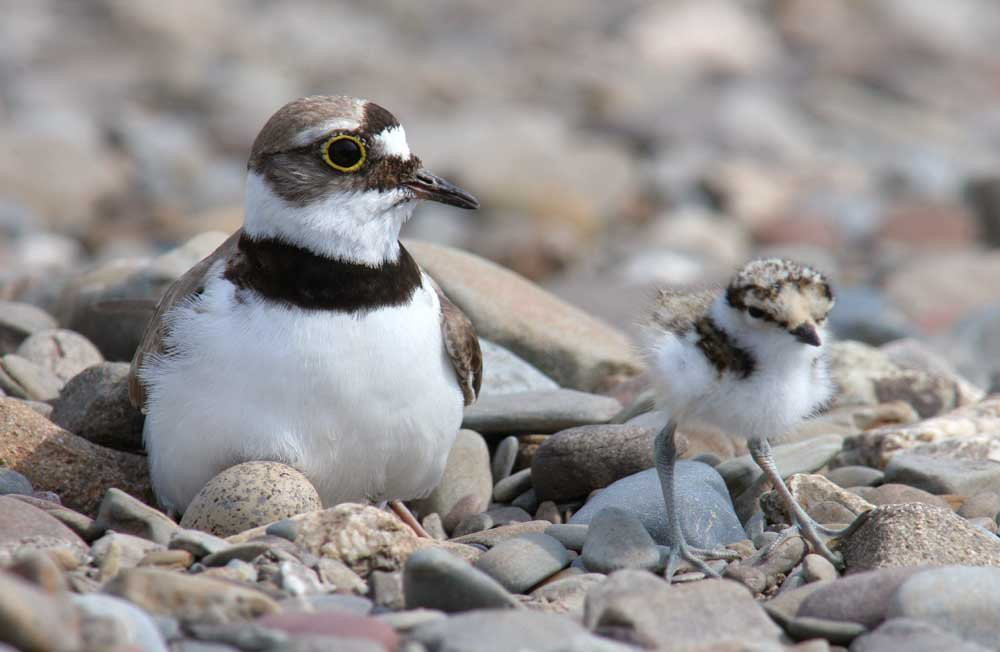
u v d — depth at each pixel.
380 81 37.16
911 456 10.68
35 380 11.88
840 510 9.69
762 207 27.62
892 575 7.76
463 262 13.53
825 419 12.12
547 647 6.92
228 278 9.30
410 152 9.63
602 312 18.98
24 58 37.81
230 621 7.23
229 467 9.27
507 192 27.02
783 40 43.47
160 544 8.56
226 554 8.19
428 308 9.55
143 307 12.67
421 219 26.11
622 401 12.49
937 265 21.73
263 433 9.13
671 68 40.09
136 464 10.41
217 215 22.98
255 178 9.38
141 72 37.12
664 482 9.15
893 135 34.78
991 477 10.30
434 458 9.76
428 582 7.62
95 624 6.60
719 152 32.16
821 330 8.83
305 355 9.04
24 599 6.13
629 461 10.38
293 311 9.09
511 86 37.59
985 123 36.59
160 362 9.44
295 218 9.21
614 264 23.78
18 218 25.16
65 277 15.09
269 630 6.94
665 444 9.23
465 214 27.06
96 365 11.20
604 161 29.47
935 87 39.56
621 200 28.23
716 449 11.23
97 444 10.87
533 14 46.12
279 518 8.90
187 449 9.32
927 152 32.91
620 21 44.75
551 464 10.51
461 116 33.44
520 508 10.73
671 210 27.62
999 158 33.03
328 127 9.23
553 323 13.27
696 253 24.38
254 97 34.88
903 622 7.29
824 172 30.91
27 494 9.68
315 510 9.04
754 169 30.17
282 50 40.19
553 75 38.53
